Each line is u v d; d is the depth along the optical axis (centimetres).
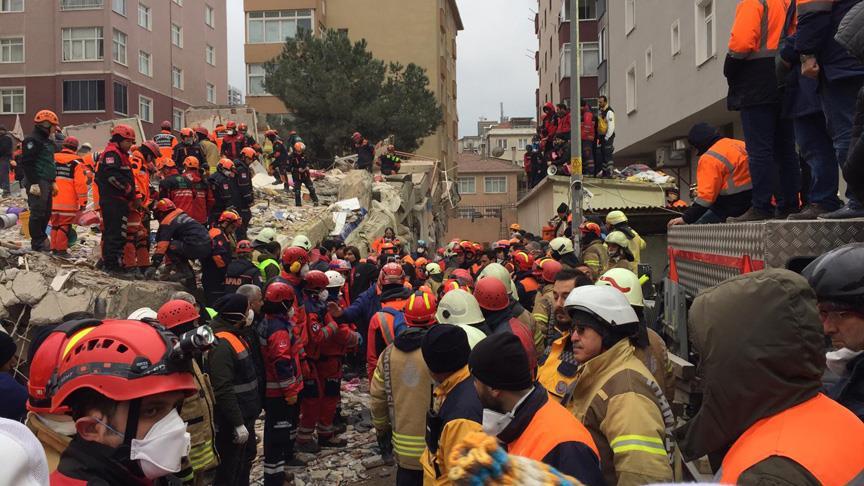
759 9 454
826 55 361
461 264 1369
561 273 463
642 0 2108
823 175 409
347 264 1077
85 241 1295
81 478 176
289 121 3072
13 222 867
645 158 2573
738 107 475
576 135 1262
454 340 360
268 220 1689
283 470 611
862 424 164
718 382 171
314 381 734
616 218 887
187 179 1226
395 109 3112
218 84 5038
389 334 632
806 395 164
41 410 235
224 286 902
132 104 3975
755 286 170
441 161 4525
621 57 2403
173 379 186
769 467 153
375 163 2873
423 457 363
